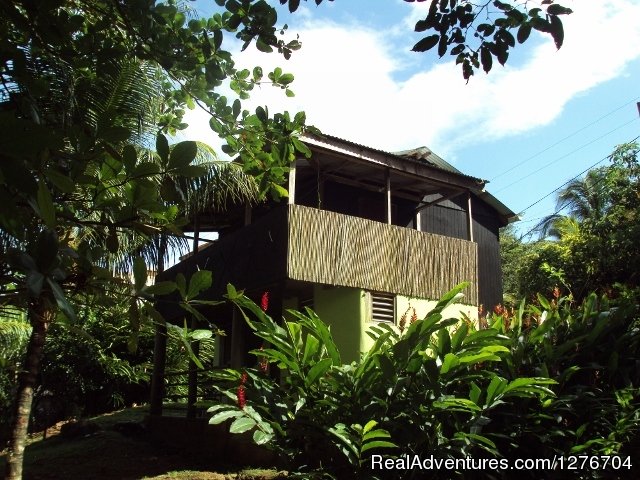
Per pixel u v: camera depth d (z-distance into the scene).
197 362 2.99
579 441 5.46
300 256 9.88
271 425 4.46
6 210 1.87
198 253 13.09
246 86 4.61
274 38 4.02
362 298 10.49
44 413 14.71
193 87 4.37
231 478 7.77
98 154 2.53
